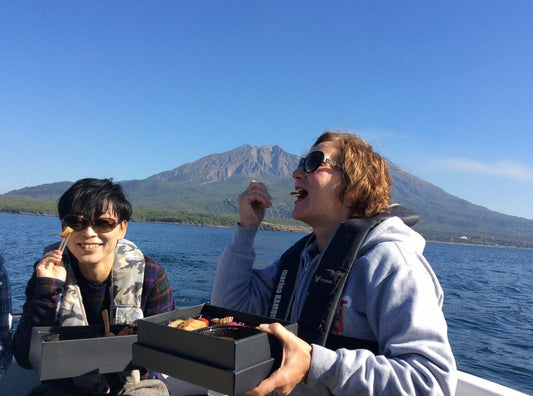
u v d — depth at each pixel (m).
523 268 59.84
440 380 1.45
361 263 1.78
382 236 1.83
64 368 1.56
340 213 2.10
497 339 13.95
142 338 1.45
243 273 2.40
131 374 2.19
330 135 2.17
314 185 2.07
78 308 2.23
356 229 1.87
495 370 10.42
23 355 2.04
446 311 19.58
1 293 2.20
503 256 103.75
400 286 1.64
